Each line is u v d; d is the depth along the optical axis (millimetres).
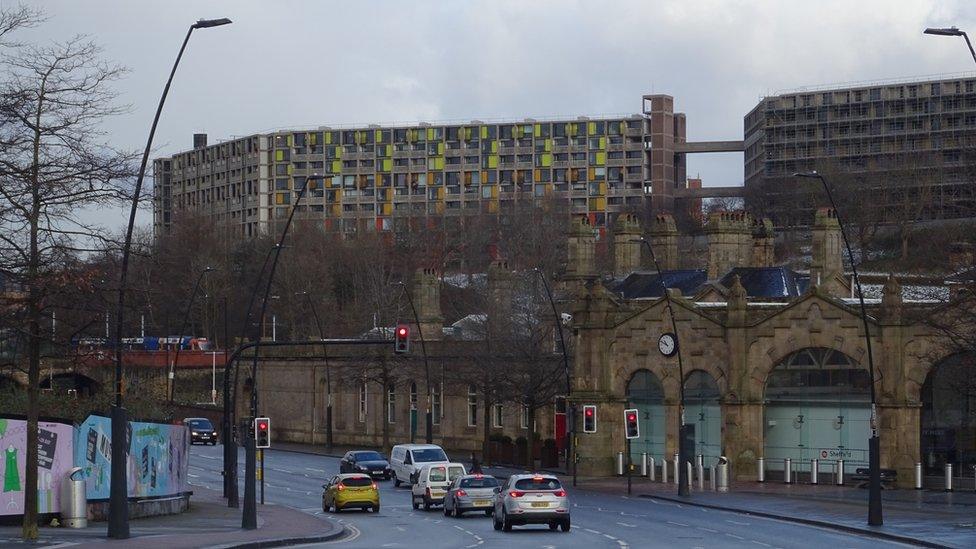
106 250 46781
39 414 56219
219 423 140875
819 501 70438
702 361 86562
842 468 80312
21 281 45156
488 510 66875
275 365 142375
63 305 47844
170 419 72188
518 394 99688
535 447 105688
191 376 154125
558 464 103688
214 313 184250
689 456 87750
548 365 100000
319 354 135125
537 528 58219
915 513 62281
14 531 49531
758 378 83500
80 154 46094
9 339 53781
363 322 170625
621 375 91062
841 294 97688
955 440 77250
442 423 120188
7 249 45406
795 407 82625
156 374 125812
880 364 78875
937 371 77688
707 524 58844
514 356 99938
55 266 46344
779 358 82875
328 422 123875
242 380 148250
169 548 44188
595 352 91625
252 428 56312
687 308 87312
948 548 45469
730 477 83375
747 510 65750
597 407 91438
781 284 99250
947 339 73188
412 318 131375
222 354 150875
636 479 89312
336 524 60438
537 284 119438
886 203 182750
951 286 75312
